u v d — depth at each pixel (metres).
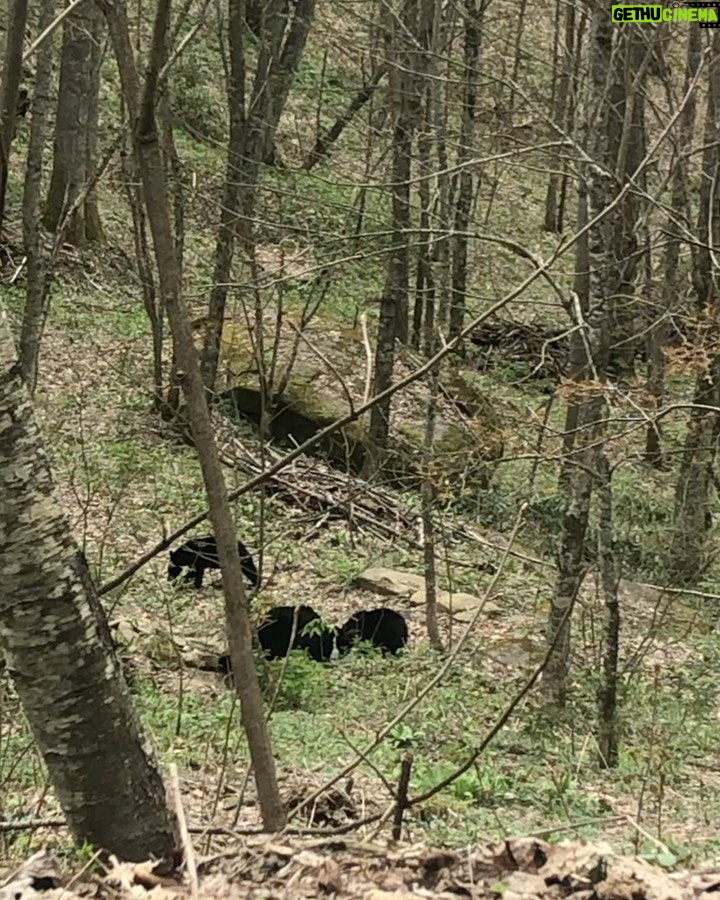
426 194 11.42
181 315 3.98
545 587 11.67
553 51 12.27
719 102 10.61
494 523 13.22
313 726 7.46
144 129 3.78
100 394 13.83
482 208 22.27
